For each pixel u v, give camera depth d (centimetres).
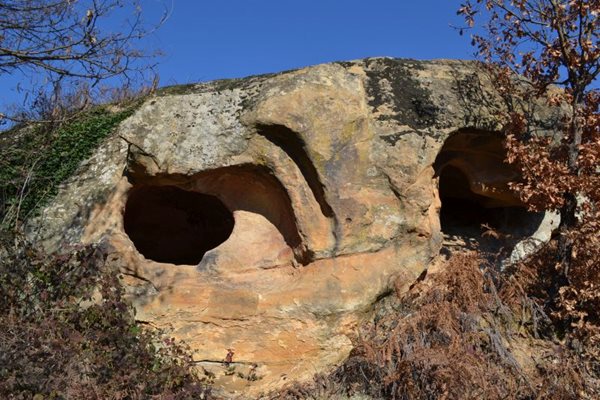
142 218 864
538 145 706
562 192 696
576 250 685
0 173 762
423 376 589
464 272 665
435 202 739
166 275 695
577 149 704
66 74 802
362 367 631
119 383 584
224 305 674
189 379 629
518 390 577
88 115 811
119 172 735
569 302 664
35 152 769
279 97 663
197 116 683
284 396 632
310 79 677
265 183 696
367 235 669
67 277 671
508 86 736
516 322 684
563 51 715
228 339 670
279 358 660
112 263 694
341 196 661
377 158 683
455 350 588
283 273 693
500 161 773
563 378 594
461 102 724
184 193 854
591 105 719
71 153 764
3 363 555
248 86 703
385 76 721
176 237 904
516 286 695
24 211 748
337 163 664
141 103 795
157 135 676
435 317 632
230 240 702
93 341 616
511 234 845
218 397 643
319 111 663
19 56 776
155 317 679
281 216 705
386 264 676
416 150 691
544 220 826
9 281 653
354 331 659
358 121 679
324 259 664
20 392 541
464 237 859
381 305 682
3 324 609
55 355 583
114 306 647
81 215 726
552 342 665
